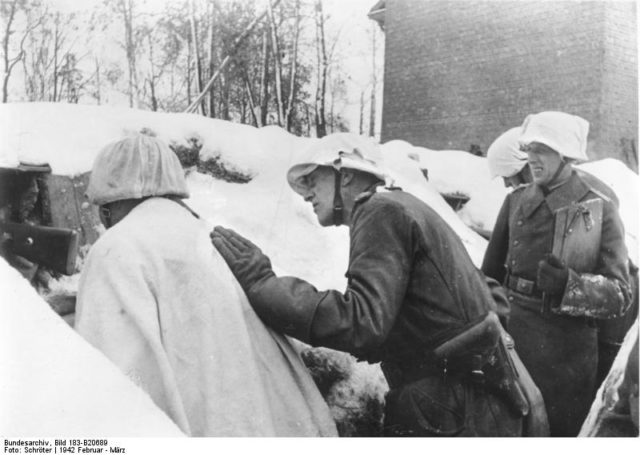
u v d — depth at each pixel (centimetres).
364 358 175
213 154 220
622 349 212
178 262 158
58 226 185
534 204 218
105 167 164
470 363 165
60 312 178
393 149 250
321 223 178
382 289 158
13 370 152
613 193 219
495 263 230
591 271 214
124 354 149
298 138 238
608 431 208
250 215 212
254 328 162
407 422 169
